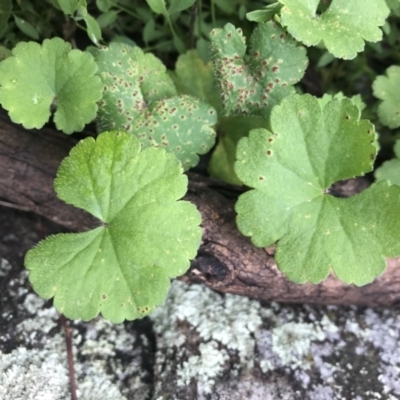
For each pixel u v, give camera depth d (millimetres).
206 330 188
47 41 170
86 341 189
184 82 208
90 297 151
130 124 177
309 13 169
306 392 176
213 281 179
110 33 223
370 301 188
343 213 160
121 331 193
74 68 170
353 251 156
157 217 151
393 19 225
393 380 181
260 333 188
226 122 208
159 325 192
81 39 224
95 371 184
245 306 194
